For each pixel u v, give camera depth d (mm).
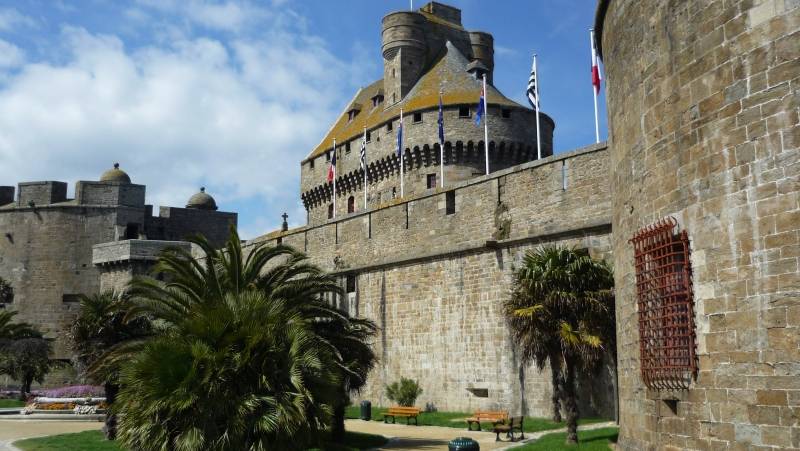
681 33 12734
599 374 26203
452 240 33250
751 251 10977
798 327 10227
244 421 14875
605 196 26938
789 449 10180
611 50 16688
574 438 20891
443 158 54719
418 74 64250
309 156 70312
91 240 71188
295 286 22797
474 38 69250
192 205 83500
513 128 57875
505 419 24250
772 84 10898
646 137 13945
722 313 11375
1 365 50812
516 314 22141
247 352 15211
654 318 13164
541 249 28641
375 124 61594
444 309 33250
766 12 11070
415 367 34406
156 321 28984
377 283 37188
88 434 29141
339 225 40344
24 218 71938
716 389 11398
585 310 21688
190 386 14734
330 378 16422
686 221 12352
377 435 25016
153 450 14766
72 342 29859
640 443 14203
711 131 11859
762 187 10898
